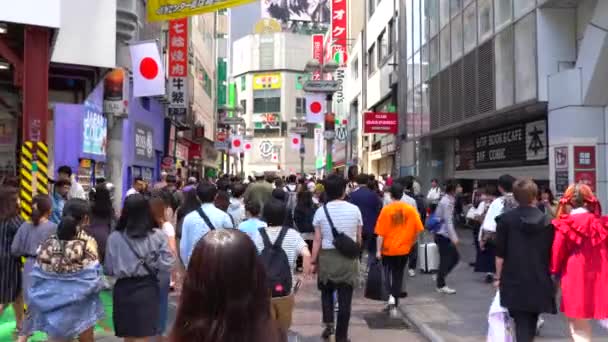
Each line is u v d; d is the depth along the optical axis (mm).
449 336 7480
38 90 8570
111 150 16547
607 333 7324
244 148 64750
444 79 20469
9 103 13766
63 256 5531
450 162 24250
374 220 10336
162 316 6730
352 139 47188
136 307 5562
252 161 85938
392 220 8523
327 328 7293
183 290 1931
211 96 47906
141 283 5598
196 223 6754
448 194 10555
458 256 10578
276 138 84875
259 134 86188
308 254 5660
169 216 9977
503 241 5496
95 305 5746
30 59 8539
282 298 5445
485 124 18469
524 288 5352
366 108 40188
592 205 5543
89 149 14906
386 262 8828
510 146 18203
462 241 18391
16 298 7168
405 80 27125
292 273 5633
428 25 22562
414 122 25078
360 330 8102
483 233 10078
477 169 21109
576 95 12297
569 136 12367
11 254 6867
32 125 8555
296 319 8812
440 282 10492
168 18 14289
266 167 84938
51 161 14328
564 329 7680
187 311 1904
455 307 9281
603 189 12258
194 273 1905
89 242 5676
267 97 86375
